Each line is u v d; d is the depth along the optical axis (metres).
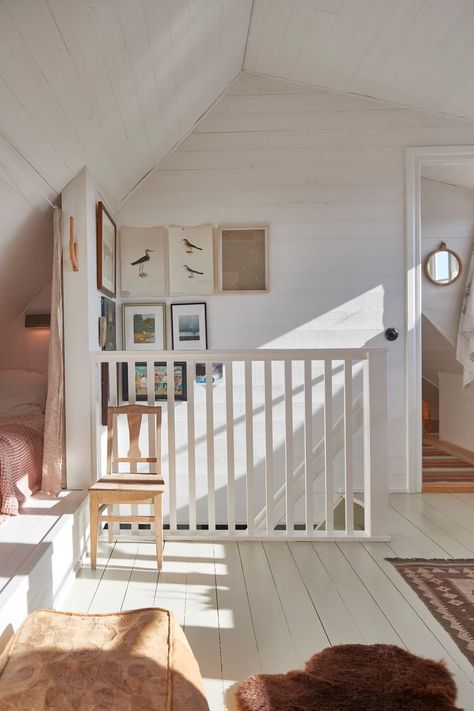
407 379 4.13
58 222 2.97
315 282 4.14
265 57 3.90
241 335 4.14
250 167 4.14
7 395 3.68
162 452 4.06
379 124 4.12
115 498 2.65
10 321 4.04
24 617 1.86
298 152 4.14
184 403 4.09
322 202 4.14
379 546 2.96
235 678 1.77
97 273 3.36
